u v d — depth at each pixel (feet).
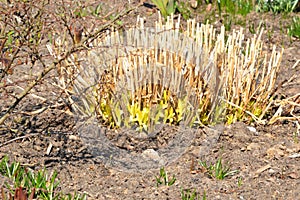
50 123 14.87
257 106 15.33
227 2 23.15
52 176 12.71
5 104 15.55
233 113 15.14
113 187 12.57
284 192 12.44
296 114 15.69
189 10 22.67
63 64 15.28
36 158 13.42
